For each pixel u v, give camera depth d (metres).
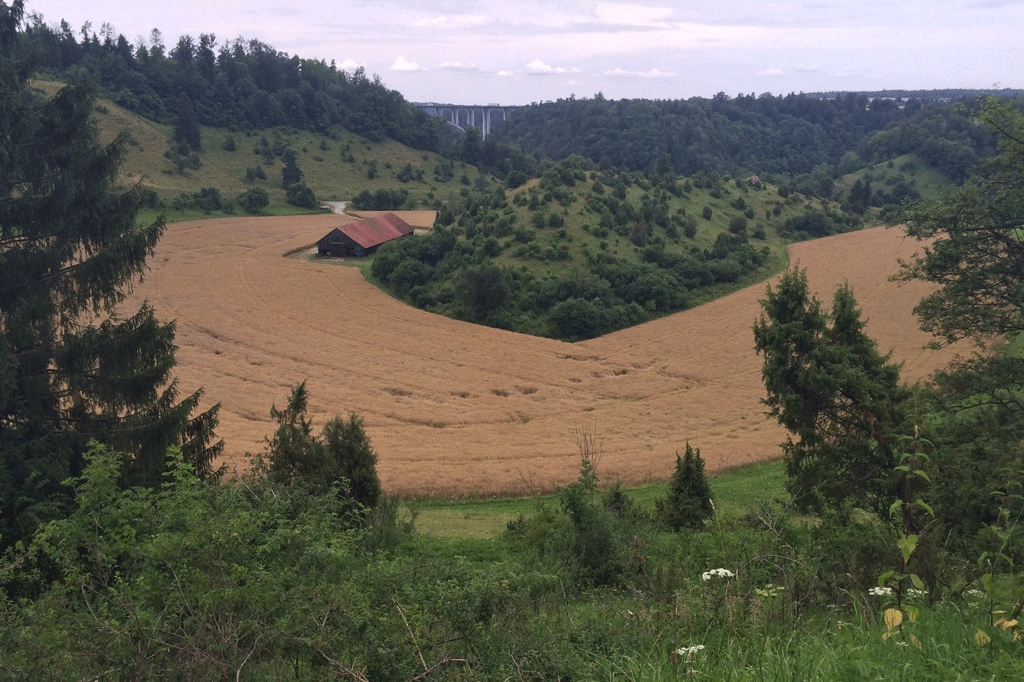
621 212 109.00
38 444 23.42
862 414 24.41
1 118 23.73
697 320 86.56
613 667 6.07
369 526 20.81
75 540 9.25
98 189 26.42
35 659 6.53
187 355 70.50
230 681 6.24
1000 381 24.11
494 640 6.93
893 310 87.12
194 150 191.75
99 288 26.36
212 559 8.36
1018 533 7.97
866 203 156.50
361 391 62.09
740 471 44.31
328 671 6.46
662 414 57.06
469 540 24.89
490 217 107.44
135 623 6.64
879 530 9.09
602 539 16.75
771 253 115.25
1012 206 24.14
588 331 82.00
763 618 6.39
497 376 66.88
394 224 136.62
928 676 4.95
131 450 25.62
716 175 143.88
